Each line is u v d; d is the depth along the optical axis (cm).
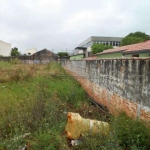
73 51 4534
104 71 567
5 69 1277
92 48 2622
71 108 543
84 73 869
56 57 3653
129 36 2498
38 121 394
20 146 303
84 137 324
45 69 1650
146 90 334
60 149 293
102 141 301
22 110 446
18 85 796
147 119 332
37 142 314
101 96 602
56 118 413
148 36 2625
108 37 3400
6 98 547
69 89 716
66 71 1736
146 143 285
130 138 296
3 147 305
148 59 326
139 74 358
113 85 495
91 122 359
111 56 1464
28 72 1091
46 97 595
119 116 404
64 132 362
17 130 342
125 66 419
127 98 412
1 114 427
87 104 583
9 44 3997
